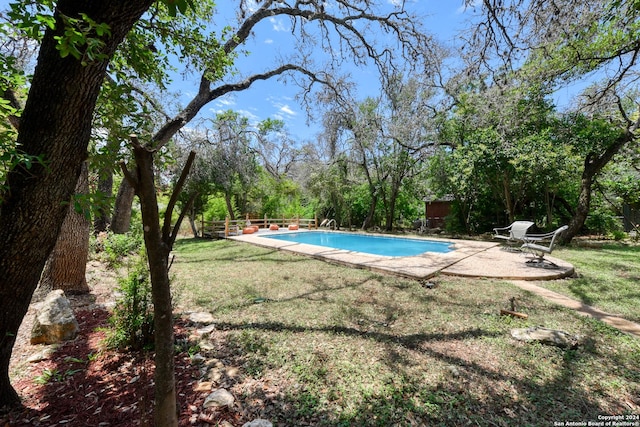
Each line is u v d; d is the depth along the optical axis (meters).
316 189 17.62
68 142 1.84
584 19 4.29
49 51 1.70
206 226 15.75
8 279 1.89
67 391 2.20
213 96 7.40
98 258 6.84
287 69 8.95
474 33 4.26
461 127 11.84
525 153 8.80
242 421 1.88
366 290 4.66
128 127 2.50
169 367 1.41
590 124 8.57
